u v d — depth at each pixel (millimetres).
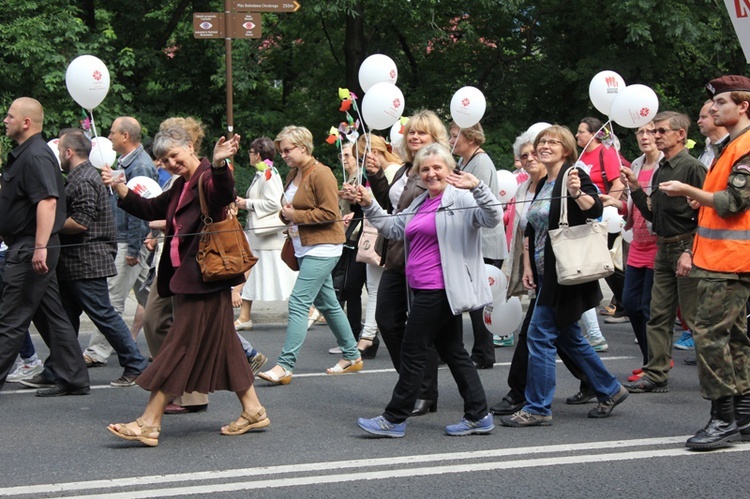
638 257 14023
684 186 10008
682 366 15312
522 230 12672
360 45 36000
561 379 14312
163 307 12930
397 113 12883
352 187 11109
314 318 19547
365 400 12898
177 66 36156
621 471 9461
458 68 36219
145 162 15102
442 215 10562
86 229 13484
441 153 10703
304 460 9922
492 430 11133
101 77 13633
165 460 9945
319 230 13914
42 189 12641
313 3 31938
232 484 9078
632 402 12688
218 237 10500
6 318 12828
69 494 8836
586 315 16656
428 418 11836
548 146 11234
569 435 10914
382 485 9047
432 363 12062
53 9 31094
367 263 15734
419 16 34562
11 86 30828
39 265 12680
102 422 11695
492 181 14469
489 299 10789
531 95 35438
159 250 16203
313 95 38844
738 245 10094
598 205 10766
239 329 19109
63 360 13156
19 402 12844
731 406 10289
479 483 9102
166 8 36750
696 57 35562
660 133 12781
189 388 10617
